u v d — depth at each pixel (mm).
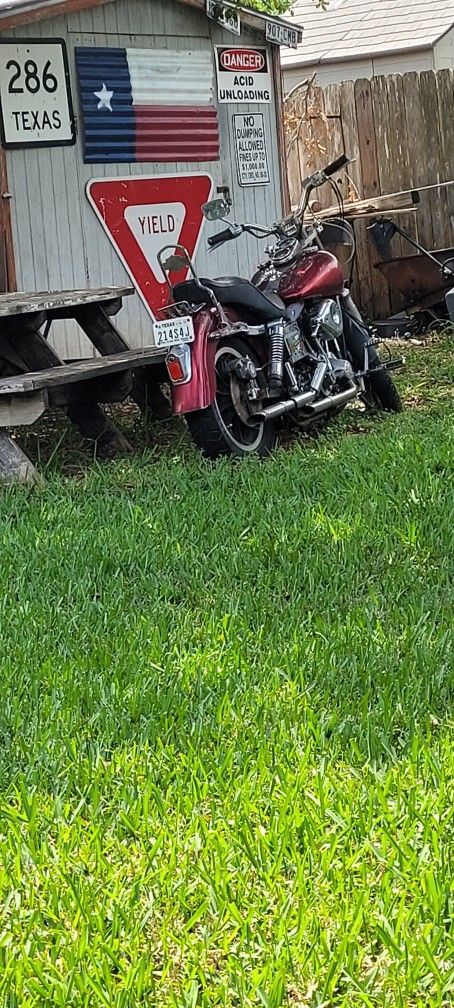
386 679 4062
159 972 2738
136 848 3203
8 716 3916
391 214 13195
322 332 8188
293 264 8266
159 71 10766
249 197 11727
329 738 3736
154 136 10758
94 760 3623
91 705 3986
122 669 4219
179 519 6055
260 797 3367
